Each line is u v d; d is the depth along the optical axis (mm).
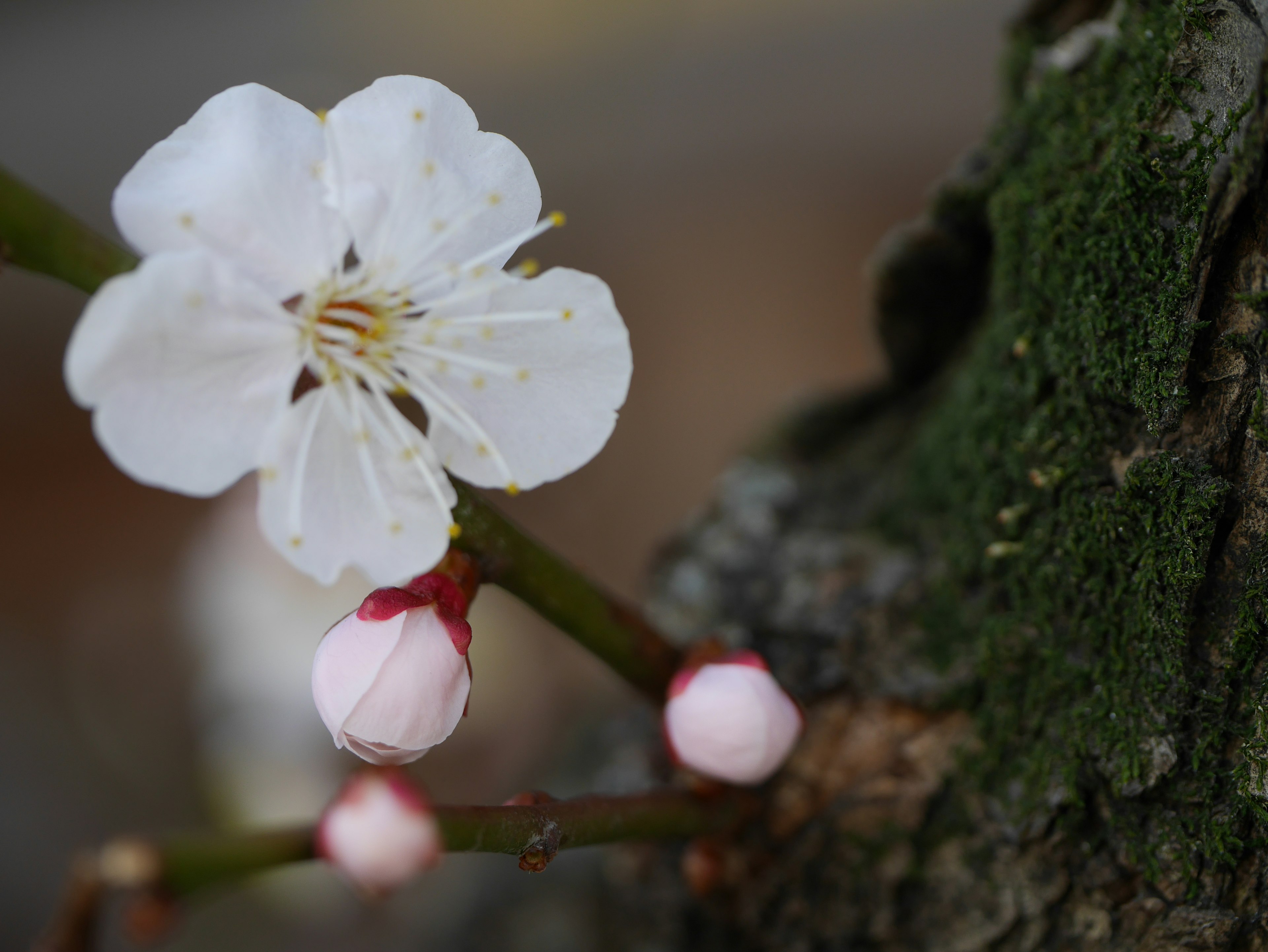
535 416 144
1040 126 155
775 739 151
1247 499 143
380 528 141
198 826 260
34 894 244
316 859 135
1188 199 142
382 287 142
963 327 173
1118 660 148
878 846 157
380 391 141
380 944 226
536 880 195
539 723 248
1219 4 142
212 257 137
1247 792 143
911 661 160
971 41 297
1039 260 151
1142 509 146
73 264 137
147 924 130
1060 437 151
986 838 154
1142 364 145
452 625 142
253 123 139
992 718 155
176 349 136
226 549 244
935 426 170
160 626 298
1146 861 147
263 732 232
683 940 169
